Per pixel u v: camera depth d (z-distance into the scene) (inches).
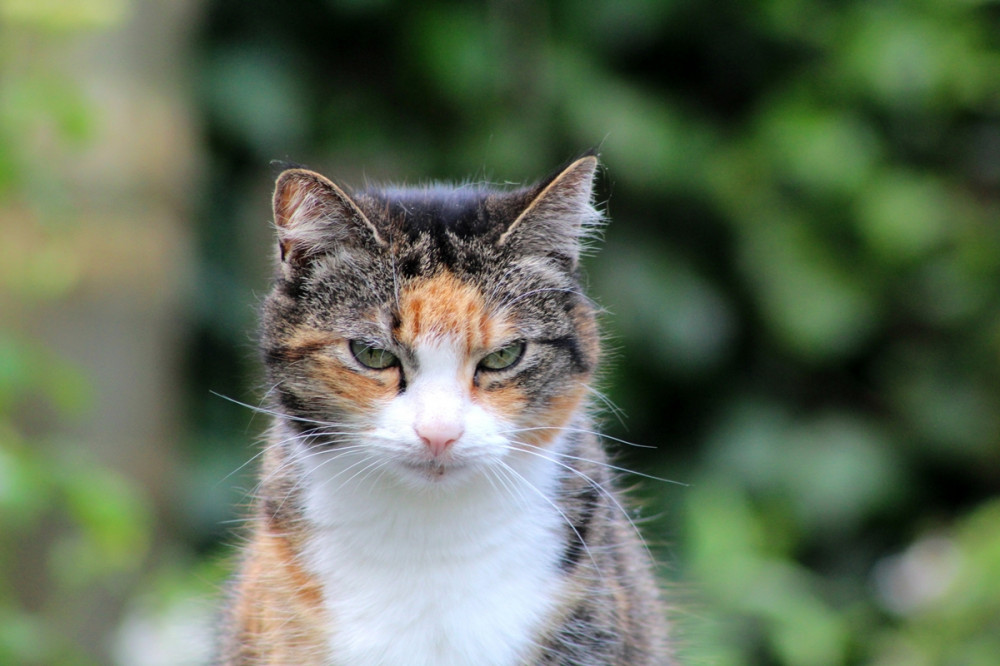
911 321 446.0
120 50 361.4
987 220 440.5
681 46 448.5
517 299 224.2
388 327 218.5
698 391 445.7
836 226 432.1
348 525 224.4
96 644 349.4
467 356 220.8
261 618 231.8
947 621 343.3
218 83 423.2
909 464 439.2
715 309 430.0
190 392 431.2
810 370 446.9
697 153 431.8
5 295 350.3
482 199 235.9
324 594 226.4
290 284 225.0
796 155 422.0
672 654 264.1
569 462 233.0
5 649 267.1
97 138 322.3
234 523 335.3
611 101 421.7
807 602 360.8
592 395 258.4
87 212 355.6
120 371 362.9
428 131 446.6
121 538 273.0
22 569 340.2
